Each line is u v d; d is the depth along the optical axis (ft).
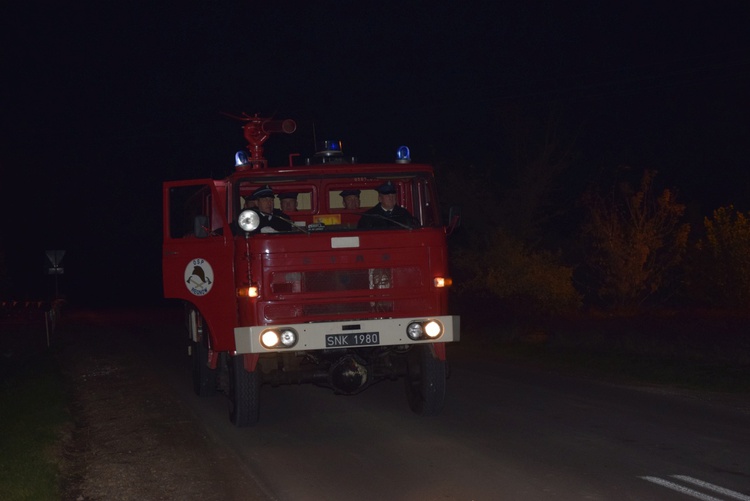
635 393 40.70
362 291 32.42
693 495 23.03
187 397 43.88
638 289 83.46
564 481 24.76
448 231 35.47
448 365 35.24
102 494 25.86
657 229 83.46
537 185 104.17
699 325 57.93
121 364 61.16
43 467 28.53
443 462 27.68
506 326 71.82
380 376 35.04
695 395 39.73
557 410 36.50
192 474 27.53
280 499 24.26
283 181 35.47
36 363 64.95
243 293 32.01
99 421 38.88
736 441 29.60
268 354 33.63
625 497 22.97
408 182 37.32
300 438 32.48
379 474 26.50
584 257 96.12
